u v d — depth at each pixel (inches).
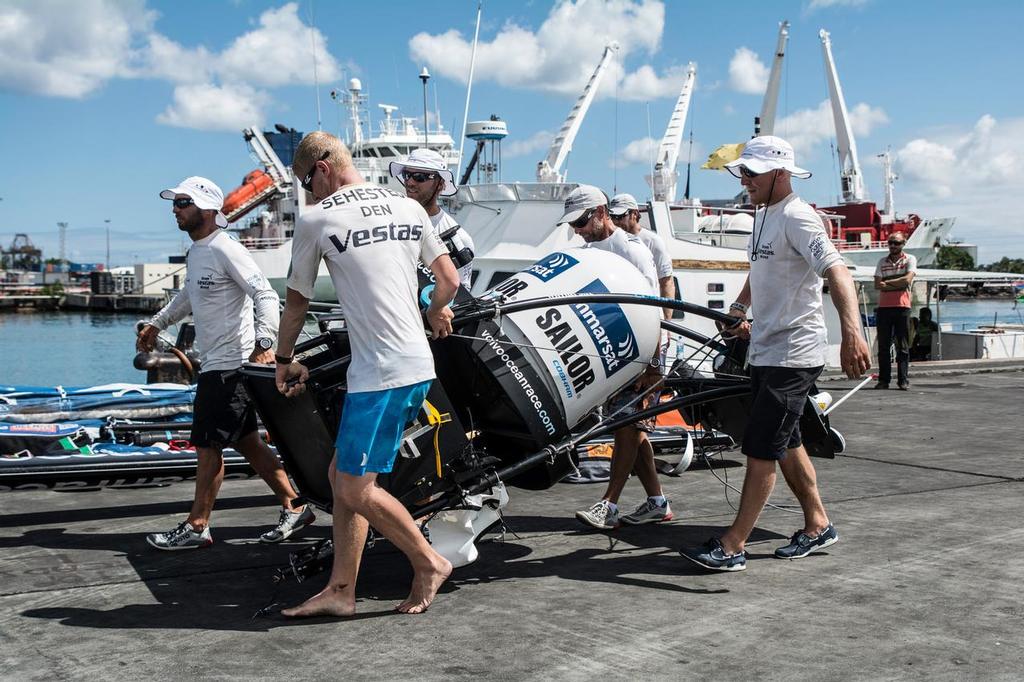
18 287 3422.7
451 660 113.8
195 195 168.6
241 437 172.2
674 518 197.3
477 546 173.0
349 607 131.2
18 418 247.3
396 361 122.6
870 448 288.2
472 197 486.9
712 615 130.4
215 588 146.6
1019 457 270.2
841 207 1217.4
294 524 178.4
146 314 2632.9
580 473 241.3
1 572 155.2
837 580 146.5
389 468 124.9
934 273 701.3
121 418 261.7
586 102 757.3
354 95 1180.5
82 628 126.8
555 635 122.7
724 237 652.7
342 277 123.7
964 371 563.2
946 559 157.2
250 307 174.4
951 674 107.3
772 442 151.2
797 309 152.9
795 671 108.8
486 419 157.5
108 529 186.5
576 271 161.6
